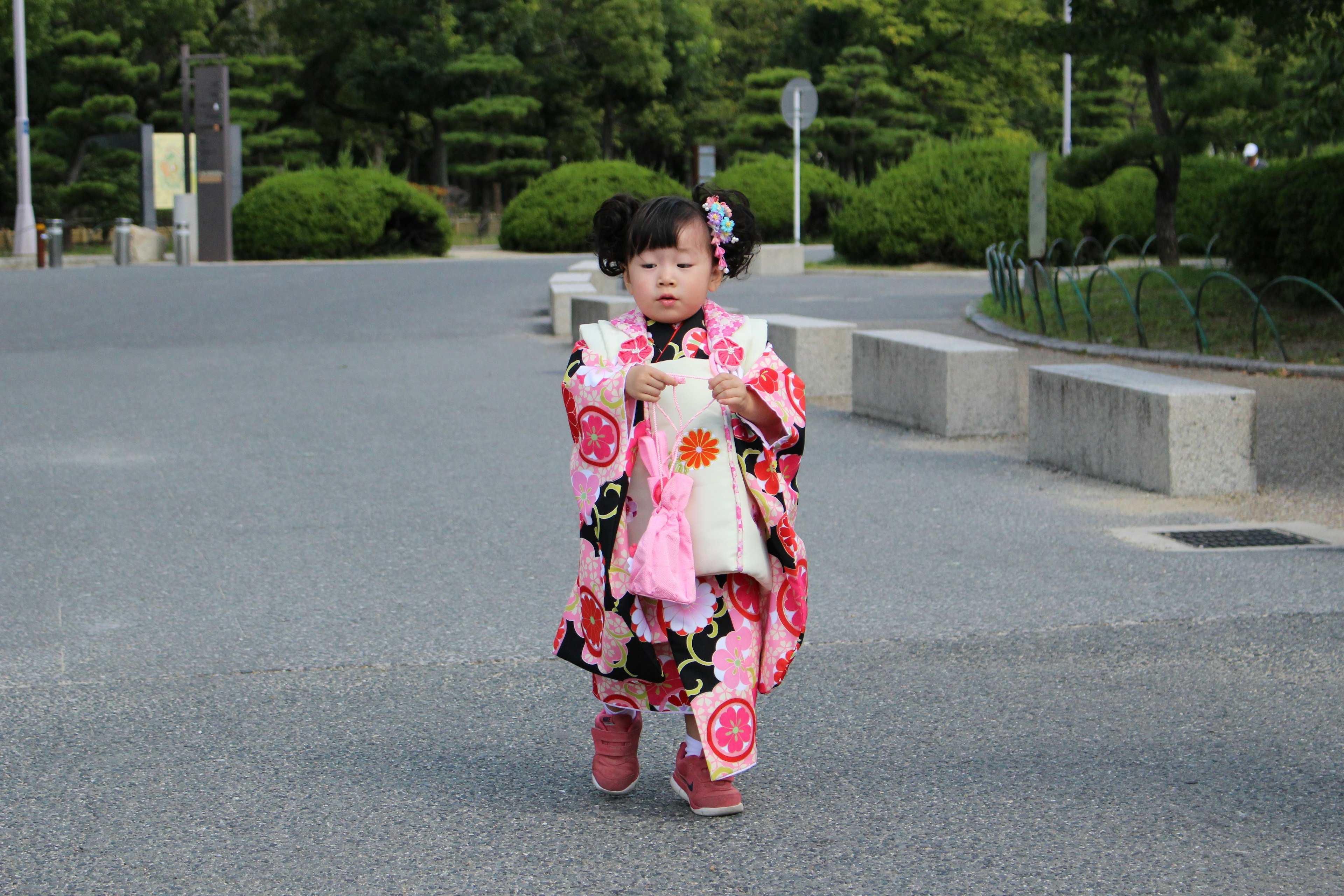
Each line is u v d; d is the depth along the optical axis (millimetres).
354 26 49156
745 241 3355
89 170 46531
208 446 8883
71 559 6090
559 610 5285
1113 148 19922
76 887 3055
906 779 3660
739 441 3264
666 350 3297
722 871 3121
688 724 3428
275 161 50594
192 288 21266
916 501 7266
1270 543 6340
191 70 44844
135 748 3904
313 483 7723
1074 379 7969
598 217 3393
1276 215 13953
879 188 28109
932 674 4523
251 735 4008
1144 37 16875
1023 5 47594
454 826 3379
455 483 7730
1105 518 6859
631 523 3271
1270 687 4379
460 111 45844
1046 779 3646
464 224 48500
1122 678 4477
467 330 15859
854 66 48188
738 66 61438
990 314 16484
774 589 3307
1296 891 3014
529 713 4195
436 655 4750
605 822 3400
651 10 51094
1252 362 11336
